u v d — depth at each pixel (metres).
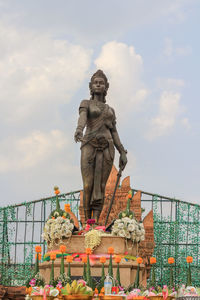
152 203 44.50
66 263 13.23
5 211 45.16
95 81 15.89
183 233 43.66
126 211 14.34
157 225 44.06
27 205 44.97
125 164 16.08
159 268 42.69
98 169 15.45
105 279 10.57
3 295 30.53
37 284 10.88
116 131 16.11
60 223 13.84
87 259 11.16
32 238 44.56
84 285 10.16
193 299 10.44
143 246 32.19
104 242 13.62
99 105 15.59
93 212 15.67
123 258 13.43
